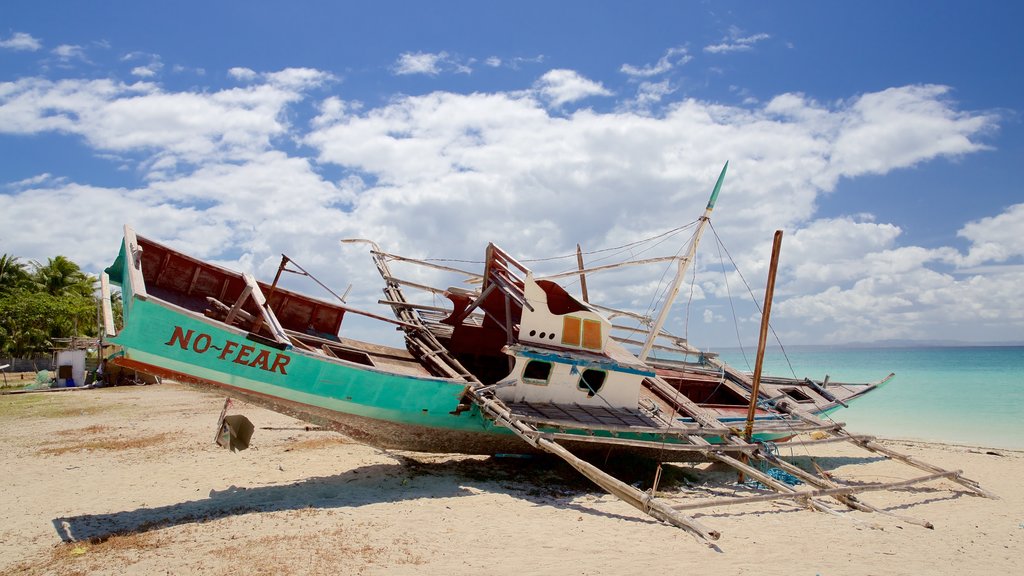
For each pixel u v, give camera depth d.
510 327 12.41
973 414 31.73
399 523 8.55
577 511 9.64
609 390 12.81
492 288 13.09
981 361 108.81
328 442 14.91
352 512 9.07
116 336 8.79
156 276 11.55
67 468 11.88
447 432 11.61
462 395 11.23
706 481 13.45
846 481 13.65
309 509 9.15
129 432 16.33
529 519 9.03
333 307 13.83
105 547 7.39
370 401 10.55
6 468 11.91
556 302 12.79
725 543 8.20
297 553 7.18
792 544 8.27
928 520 10.03
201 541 7.62
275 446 14.38
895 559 7.77
